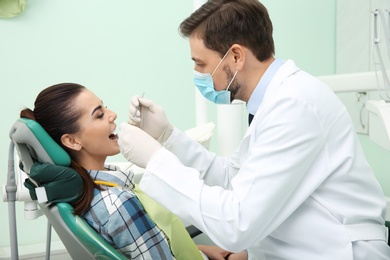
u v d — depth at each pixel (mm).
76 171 953
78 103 1033
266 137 867
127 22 2080
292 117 850
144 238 976
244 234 836
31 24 1883
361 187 963
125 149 960
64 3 1938
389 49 1225
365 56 2305
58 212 886
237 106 1843
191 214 878
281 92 903
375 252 918
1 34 1836
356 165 950
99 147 1072
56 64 1960
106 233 945
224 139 1864
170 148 1234
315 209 924
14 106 1896
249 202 830
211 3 985
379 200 1012
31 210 1245
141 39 2121
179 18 2195
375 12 1238
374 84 1476
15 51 1871
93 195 969
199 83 1053
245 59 975
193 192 878
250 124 1016
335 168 909
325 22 2594
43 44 1920
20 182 1234
